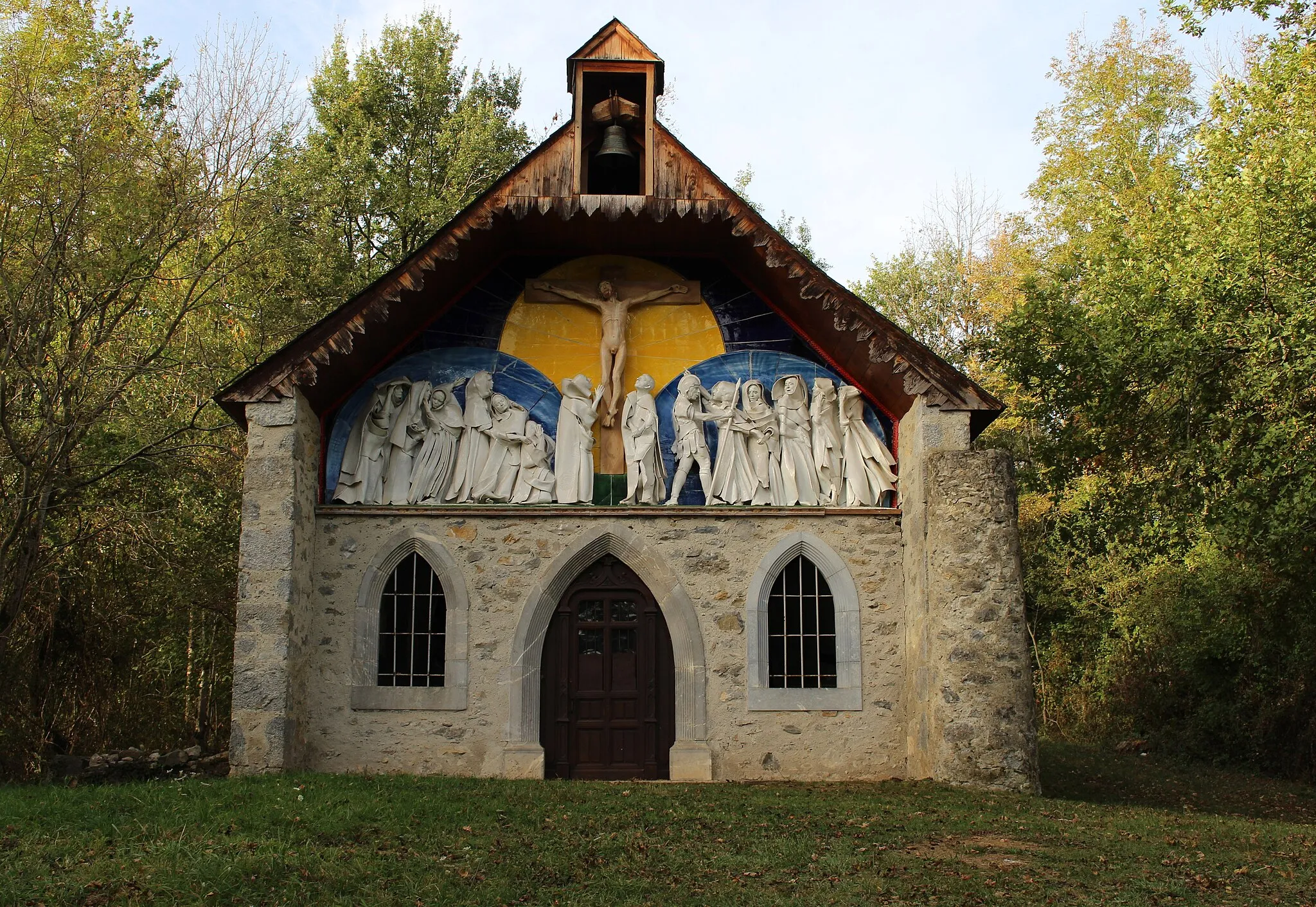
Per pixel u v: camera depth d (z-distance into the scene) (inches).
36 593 805.9
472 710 629.0
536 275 687.1
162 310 840.9
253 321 907.4
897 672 642.2
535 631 638.5
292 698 594.6
